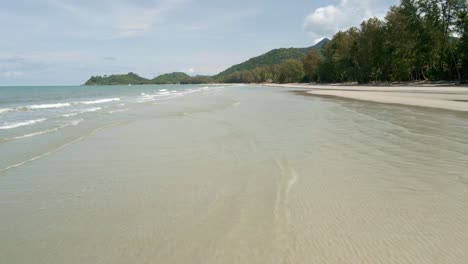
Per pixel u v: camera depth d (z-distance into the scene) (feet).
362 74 253.44
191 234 14.47
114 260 12.53
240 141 36.14
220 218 16.10
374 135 38.14
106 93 216.74
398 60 199.21
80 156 30.45
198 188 20.92
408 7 178.81
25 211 17.80
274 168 25.02
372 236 13.85
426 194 18.71
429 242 13.24
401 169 23.99
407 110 65.98
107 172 25.20
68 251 13.38
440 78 188.44
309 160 27.12
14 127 48.42
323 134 39.32
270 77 587.68
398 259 12.09
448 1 166.71
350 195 18.80
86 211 17.57
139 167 26.48
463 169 23.66
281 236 14.01
